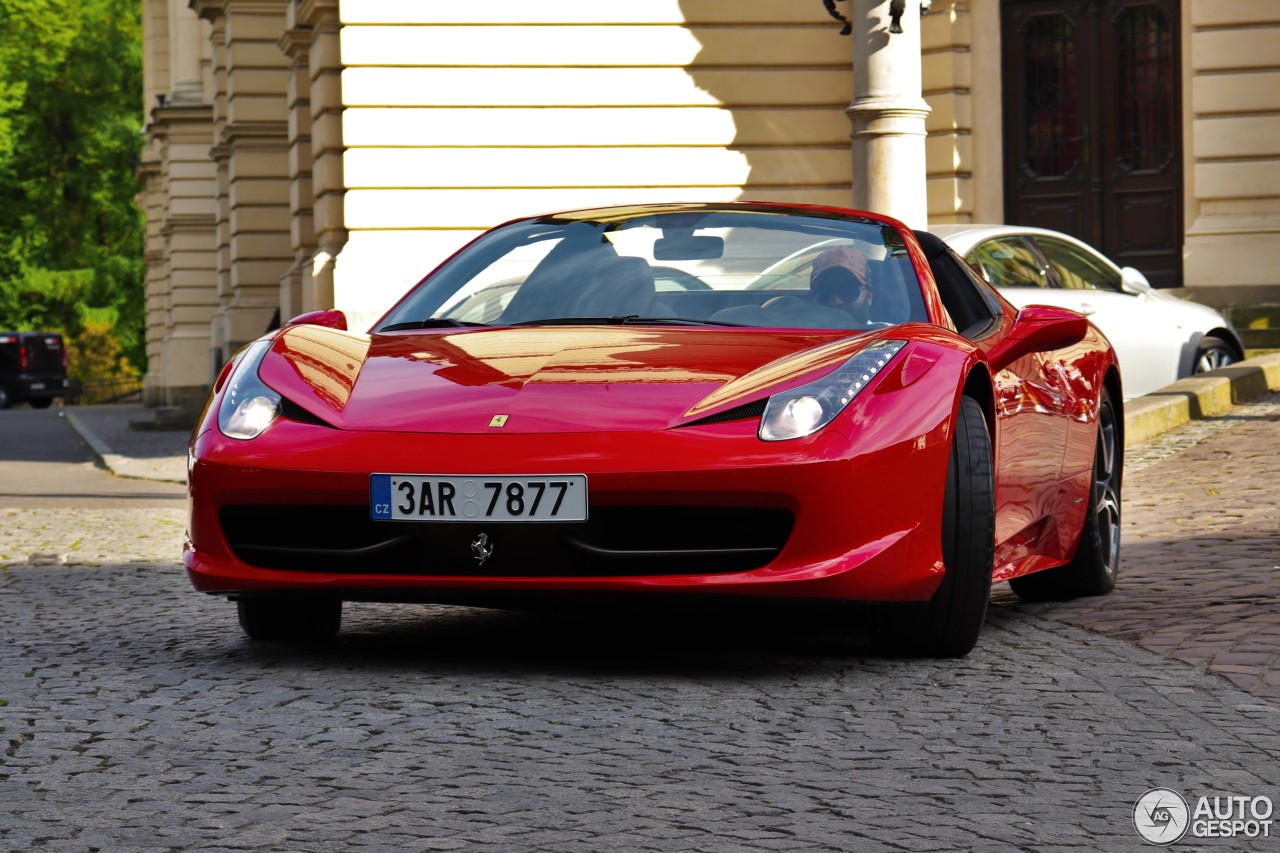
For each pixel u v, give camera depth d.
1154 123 19.62
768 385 5.09
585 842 3.40
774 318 5.79
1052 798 3.77
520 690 4.95
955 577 5.32
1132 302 13.29
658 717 4.59
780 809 3.66
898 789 3.84
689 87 19.06
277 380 5.42
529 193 18.73
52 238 69.12
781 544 4.94
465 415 5.06
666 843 3.39
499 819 3.57
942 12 19.84
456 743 4.27
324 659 5.52
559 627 6.17
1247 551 7.87
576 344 5.49
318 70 19.28
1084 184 19.92
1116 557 7.09
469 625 6.25
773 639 5.87
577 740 4.30
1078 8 19.88
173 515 12.14
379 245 18.50
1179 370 13.89
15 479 16.92
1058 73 20.03
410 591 5.03
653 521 4.91
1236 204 19.06
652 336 5.55
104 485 15.88
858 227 6.22
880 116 13.71
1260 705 4.76
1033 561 6.18
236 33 31.52
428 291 6.31
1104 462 7.00
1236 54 18.97
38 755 4.19
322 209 19.47
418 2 18.41
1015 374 6.05
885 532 5.00
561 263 6.20
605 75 18.86
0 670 5.42
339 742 4.29
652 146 19.02
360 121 18.42
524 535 4.89
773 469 4.85
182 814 3.63
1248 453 11.55
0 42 68.00
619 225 6.38
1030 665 5.39
